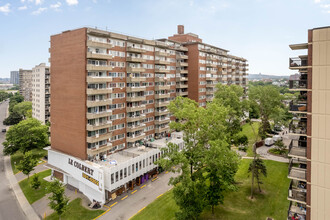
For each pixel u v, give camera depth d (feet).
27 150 210.38
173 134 230.89
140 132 197.16
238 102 212.02
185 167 105.70
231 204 126.00
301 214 86.94
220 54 308.19
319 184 76.28
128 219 119.03
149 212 123.95
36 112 327.88
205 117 125.70
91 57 146.20
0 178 179.01
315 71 74.95
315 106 75.61
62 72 162.81
